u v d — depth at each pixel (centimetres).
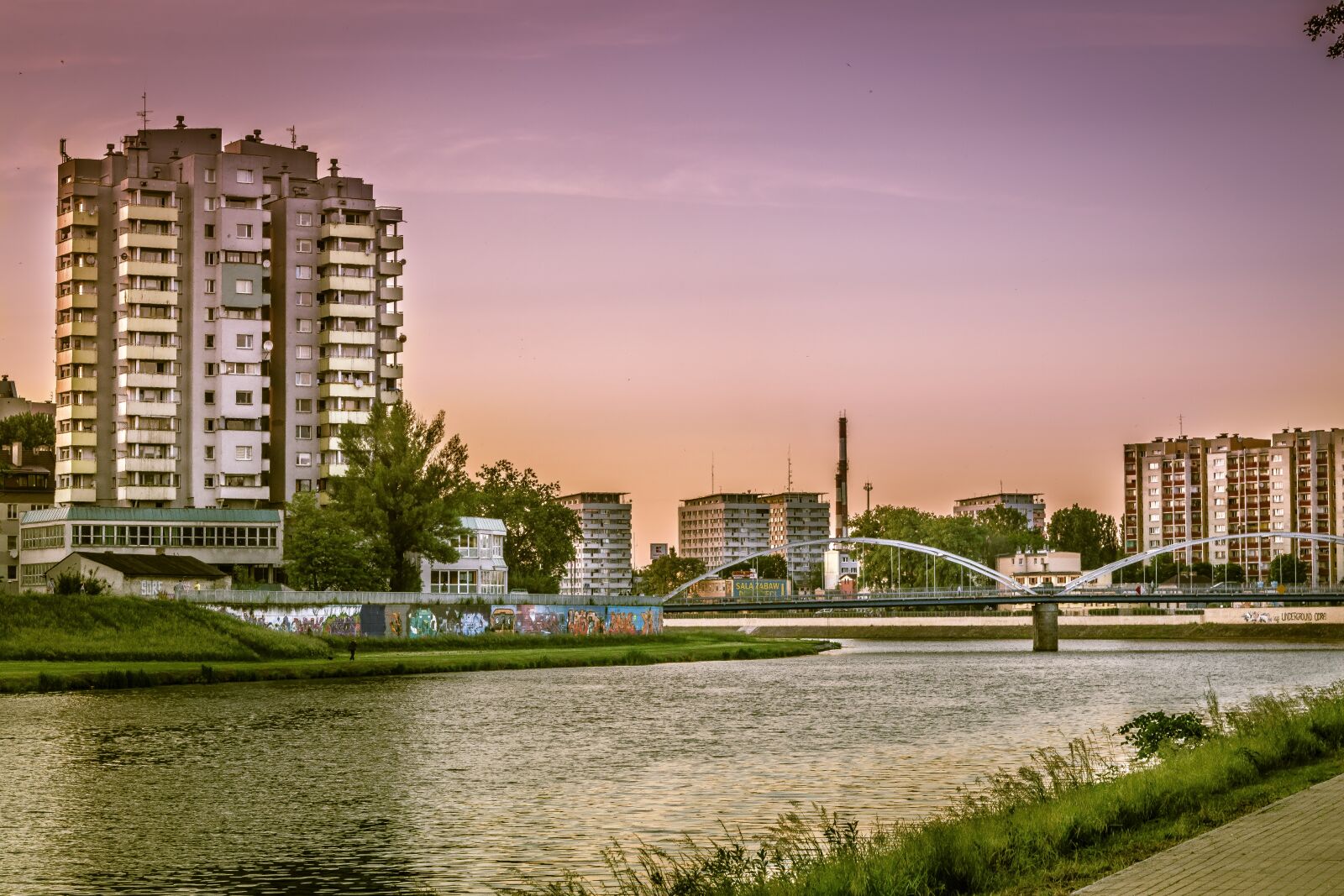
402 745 6894
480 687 10712
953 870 2403
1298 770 3456
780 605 18662
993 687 10769
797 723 7875
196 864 4041
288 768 6062
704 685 11062
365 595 14200
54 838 4462
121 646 11662
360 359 18388
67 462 17550
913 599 19312
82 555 14375
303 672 11388
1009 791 3438
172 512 15938
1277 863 2252
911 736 7075
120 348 17475
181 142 18575
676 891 2761
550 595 16850
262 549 16275
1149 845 2586
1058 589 19662
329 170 19312
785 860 3300
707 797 5134
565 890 3519
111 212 17850
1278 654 16638
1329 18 3925
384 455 15225
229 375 17638
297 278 18412
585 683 11269
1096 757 5012
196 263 17638
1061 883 2327
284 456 18225
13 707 8775
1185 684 10838
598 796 5212
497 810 4916
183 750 6694
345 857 4125
